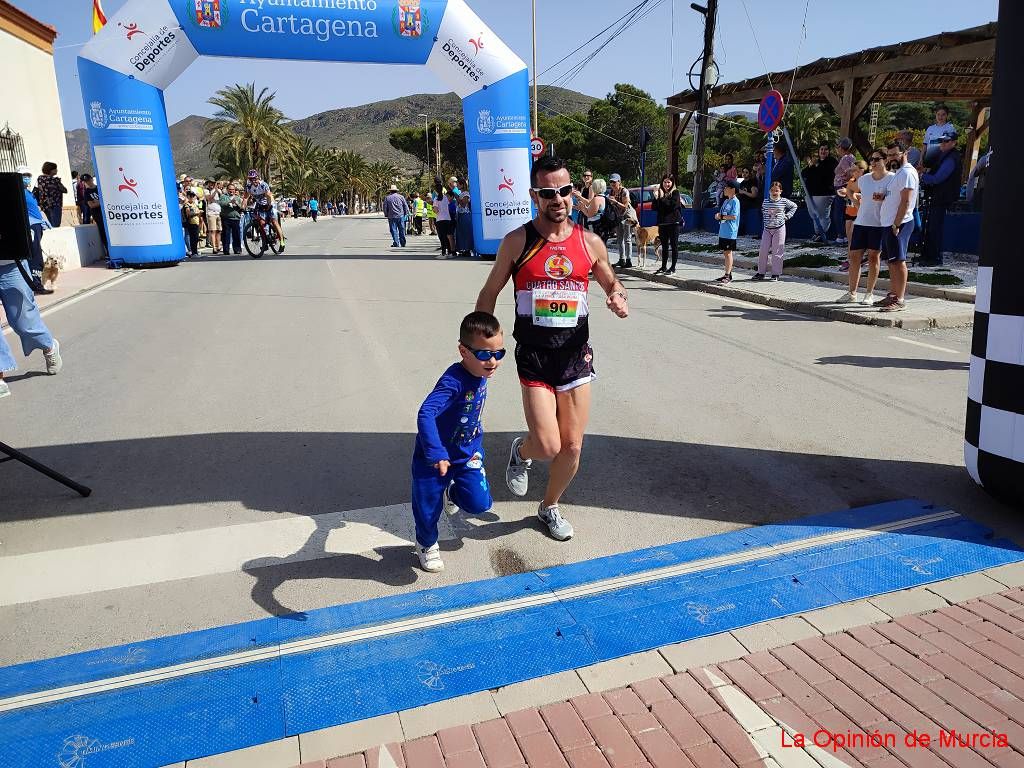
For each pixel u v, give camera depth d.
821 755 2.30
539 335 3.35
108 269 14.84
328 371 6.79
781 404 5.68
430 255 18.53
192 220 18.23
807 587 3.19
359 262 16.58
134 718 2.47
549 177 3.15
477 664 2.73
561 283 3.29
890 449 4.75
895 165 8.58
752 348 7.49
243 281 12.94
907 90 19.47
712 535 3.67
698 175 20.48
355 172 91.50
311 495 4.20
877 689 2.58
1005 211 3.46
